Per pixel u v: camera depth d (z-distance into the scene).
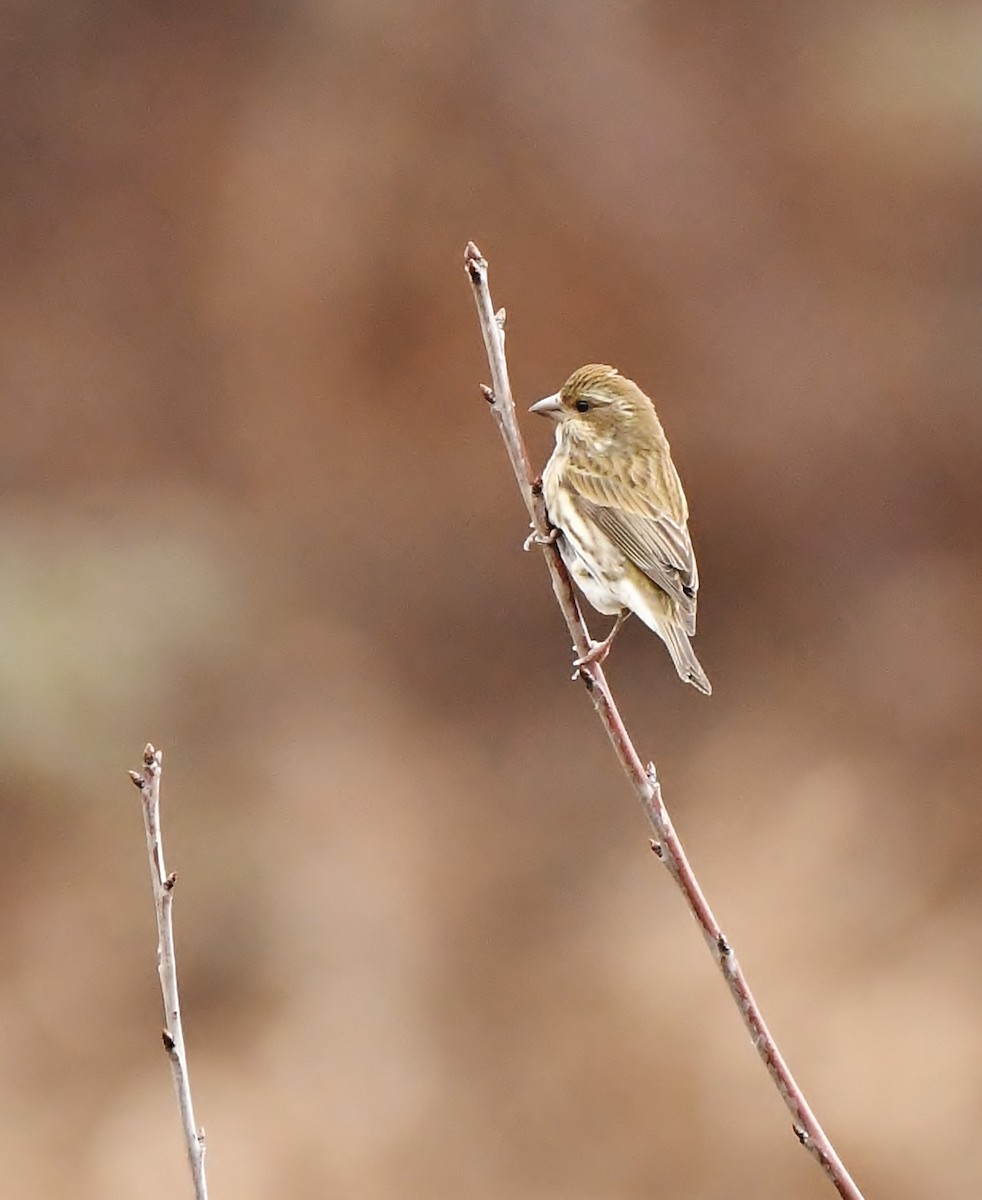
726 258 17.86
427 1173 11.67
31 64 19.47
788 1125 11.67
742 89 18.45
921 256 17.94
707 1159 11.61
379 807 15.01
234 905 13.88
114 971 13.30
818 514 17.02
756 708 15.80
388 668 16.53
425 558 17.17
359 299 18.03
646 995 12.81
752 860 14.09
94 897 13.91
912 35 18.45
